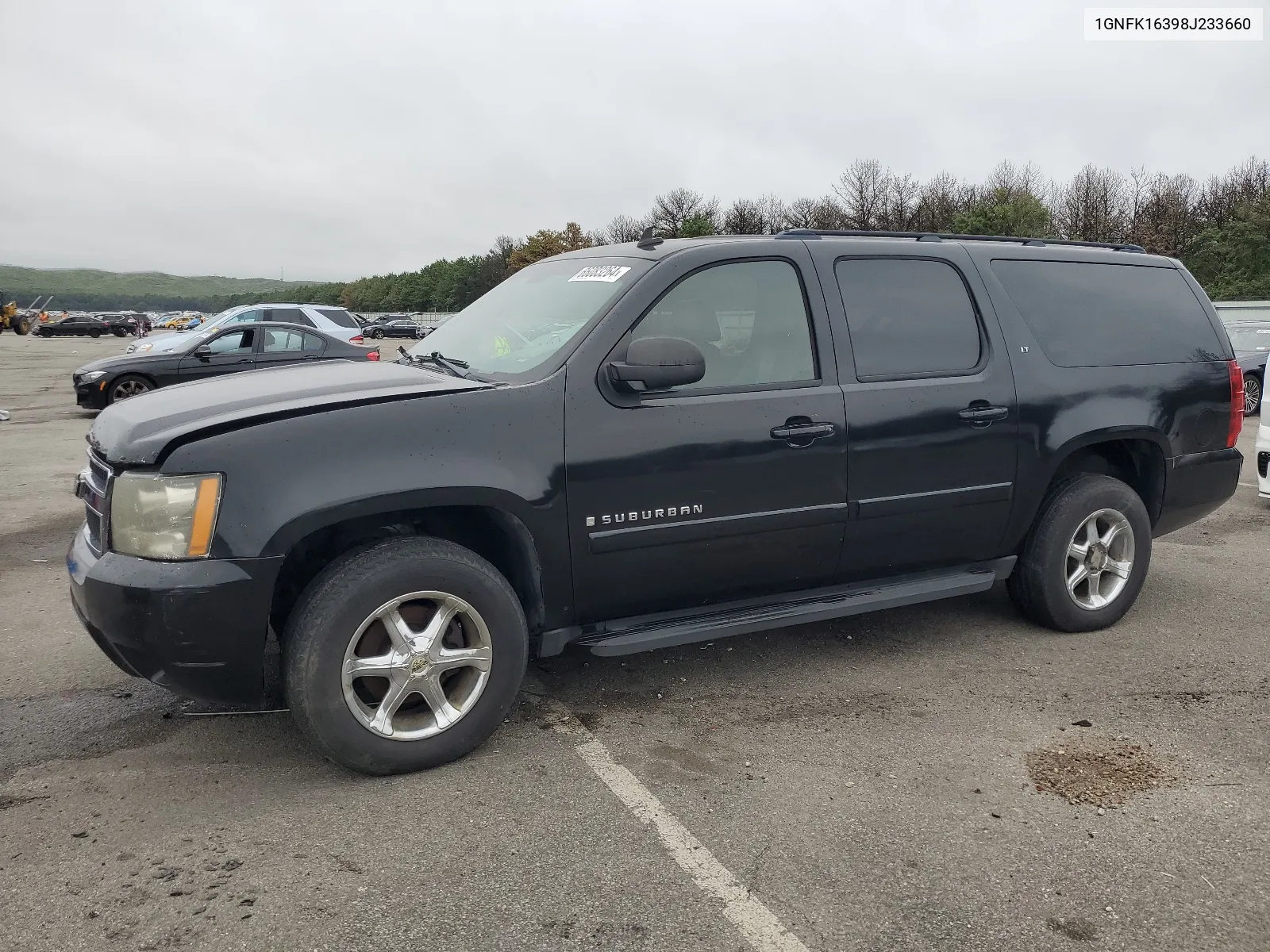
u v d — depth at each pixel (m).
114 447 2.87
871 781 3.05
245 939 2.25
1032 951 2.23
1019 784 3.03
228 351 14.19
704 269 3.53
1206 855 2.62
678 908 2.38
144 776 3.07
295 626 2.88
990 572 4.25
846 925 2.32
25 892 2.43
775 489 3.54
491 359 3.55
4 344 44.56
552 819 2.81
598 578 3.32
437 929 2.29
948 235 4.29
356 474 2.88
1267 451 7.00
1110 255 4.64
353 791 2.97
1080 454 4.51
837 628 4.57
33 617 4.71
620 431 3.27
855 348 3.76
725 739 3.36
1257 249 44.12
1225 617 4.72
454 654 3.09
